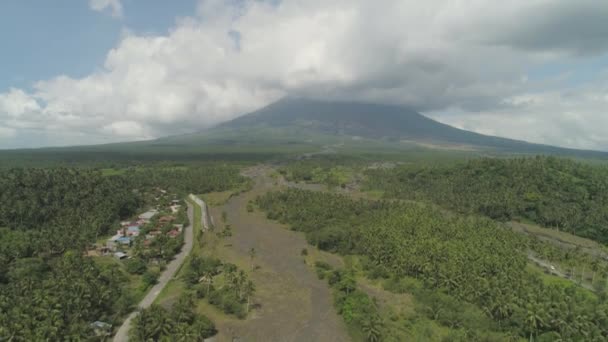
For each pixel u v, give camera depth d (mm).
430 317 102750
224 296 109125
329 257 152500
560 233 196125
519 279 111125
